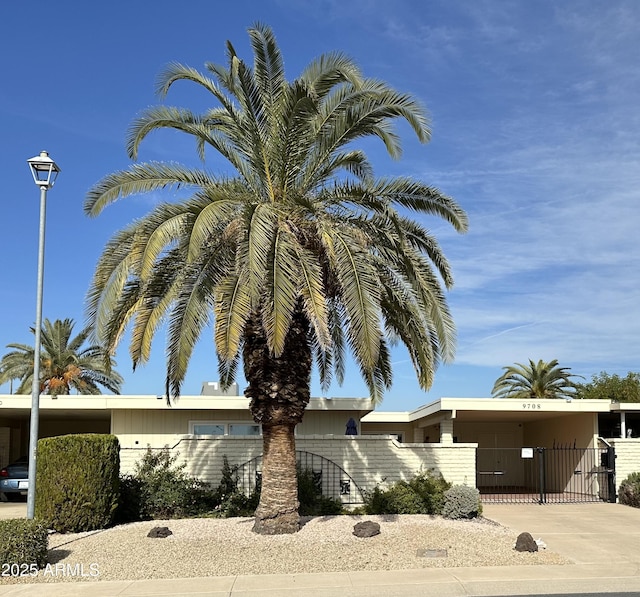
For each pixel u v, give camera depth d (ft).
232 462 54.70
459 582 30.99
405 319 44.19
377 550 36.65
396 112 39.55
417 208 43.14
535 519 51.31
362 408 65.92
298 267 37.09
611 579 31.73
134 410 66.95
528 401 69.77
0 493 70.38
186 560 34.73
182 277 38.86
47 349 126.82
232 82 40.70
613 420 86.17
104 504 43.65
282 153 39.68
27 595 29.32
